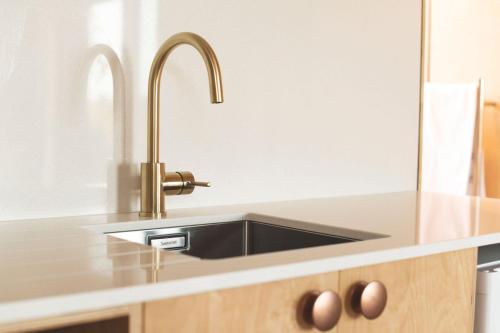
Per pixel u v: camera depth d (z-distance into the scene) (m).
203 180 1.58
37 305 0.68
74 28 1.34
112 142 1.41
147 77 1.46
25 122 1.28
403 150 2.10
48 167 1.32
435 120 3.62
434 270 1.17
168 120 1.51
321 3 1.83
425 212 1.55
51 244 1.03
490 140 3.89
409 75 2.11
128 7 1.42
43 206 1.32
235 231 1.49
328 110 1.87
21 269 0.84
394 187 2.08
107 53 1.39
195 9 1.54
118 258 0.92
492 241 1.26
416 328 1.14
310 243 1.37
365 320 1.05
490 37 3.84
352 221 1.39
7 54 1.25
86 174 1.37
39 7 1.29
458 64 3.99
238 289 0.87
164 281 0.78
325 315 0.94
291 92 1.77
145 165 1.38
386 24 2.02
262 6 1.68
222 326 0.85
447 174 3.58
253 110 1.68
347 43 1.91
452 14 4.00
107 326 0.80
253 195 1.70
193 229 1.40
